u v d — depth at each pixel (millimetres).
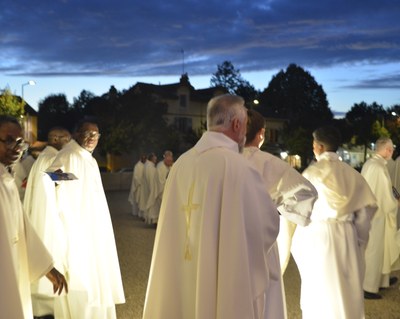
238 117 3225
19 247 3562
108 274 5250
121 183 32156
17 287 3109
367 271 7348
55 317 5445
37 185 5352
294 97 83062
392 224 7523
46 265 3670
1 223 3080
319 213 5277
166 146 37969
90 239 5160
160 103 39156
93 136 5301
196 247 3113
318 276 5254
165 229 3279
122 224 15180
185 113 47000
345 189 5199
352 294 5215
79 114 57500
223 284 2930
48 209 5055
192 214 3135
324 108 83812
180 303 3209
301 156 45656
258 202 3012
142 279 8047
